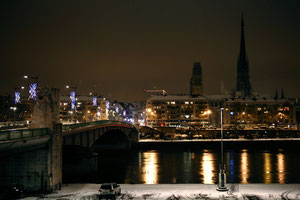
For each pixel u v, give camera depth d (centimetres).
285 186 5900
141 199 4947
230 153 14650
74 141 8875
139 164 11062
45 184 5550
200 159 12469
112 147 16825
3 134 4350
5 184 5572
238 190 5553
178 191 5512
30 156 5600
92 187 6050
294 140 16825
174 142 16662
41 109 5719
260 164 11106
